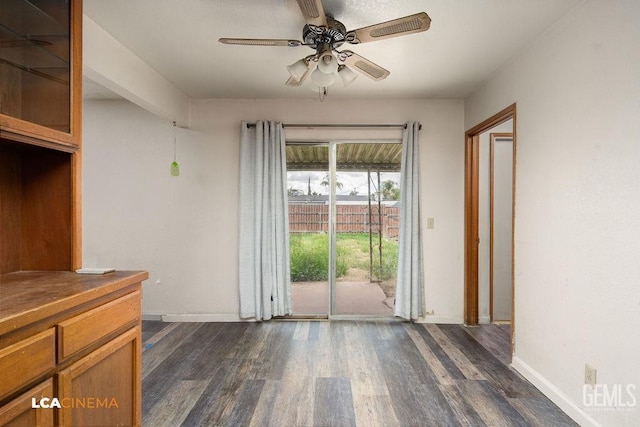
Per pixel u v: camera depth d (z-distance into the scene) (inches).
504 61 97.7
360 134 133.2
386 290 135.3
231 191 132.6
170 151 133.1
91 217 134.0
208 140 132.5
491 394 79.4
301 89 121.6
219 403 75.3
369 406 74.2
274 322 130.2
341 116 132.2
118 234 133.9
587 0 67.3
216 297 132.8
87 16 75.4
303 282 137.4
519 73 92.4
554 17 74.6
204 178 132.6
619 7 59.9
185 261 133.1
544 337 80.6
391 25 64.1
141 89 98.0
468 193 129.6
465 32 81.4
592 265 66.1
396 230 135.8
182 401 76.1
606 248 62.8
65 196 56.4
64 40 54.7
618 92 60.2
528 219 87.5
